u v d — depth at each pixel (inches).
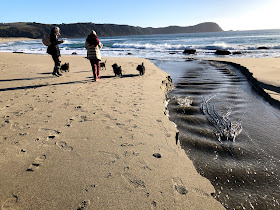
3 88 245.0
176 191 77.9
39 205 68.4
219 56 794.2
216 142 137.5
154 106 179.8
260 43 1352.1
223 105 216.5
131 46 1453.0
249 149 127.9
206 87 301.1
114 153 103.3
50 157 98.6
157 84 269.7
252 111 197.3
